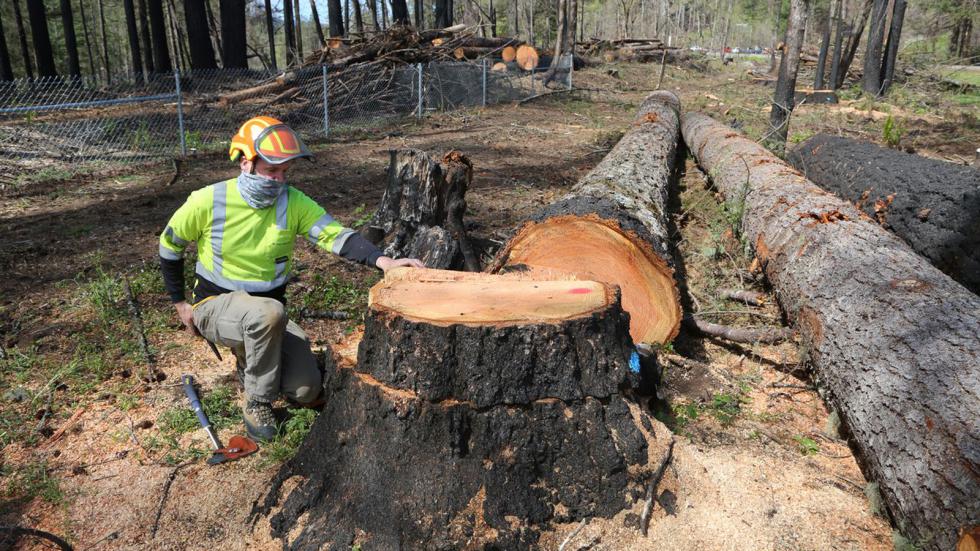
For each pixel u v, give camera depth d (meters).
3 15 33.09
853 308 3.57
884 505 2.84
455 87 18.16
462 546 2.50
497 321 2.61
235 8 20.83
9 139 10.59
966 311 3.04
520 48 21.84
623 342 2.88
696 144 9.86
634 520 2.64
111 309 4.70
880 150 7.13
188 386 3.58
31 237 6.51
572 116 16.55
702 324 4.64
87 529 2.72
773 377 4.20
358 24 28.83
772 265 4.90
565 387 2.68
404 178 5.42
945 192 5.38
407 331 2.58
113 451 3.24
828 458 3.28
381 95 15.43
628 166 6.21
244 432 3.38
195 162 10.49
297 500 2.70
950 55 25.25
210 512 2.81
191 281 5.21
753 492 2.89
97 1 38.84
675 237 6.61
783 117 9.94
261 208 2.93
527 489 2.64
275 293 3.15
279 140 2.81
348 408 2.75
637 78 26.44
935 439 2.55
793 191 5.43
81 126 11.90
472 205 7.69
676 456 2.88
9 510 2.83
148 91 17.55
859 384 3.18
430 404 2.59
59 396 3.71
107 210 7.60
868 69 19.72
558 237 4.33
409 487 2.58
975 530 2.16
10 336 4.39
